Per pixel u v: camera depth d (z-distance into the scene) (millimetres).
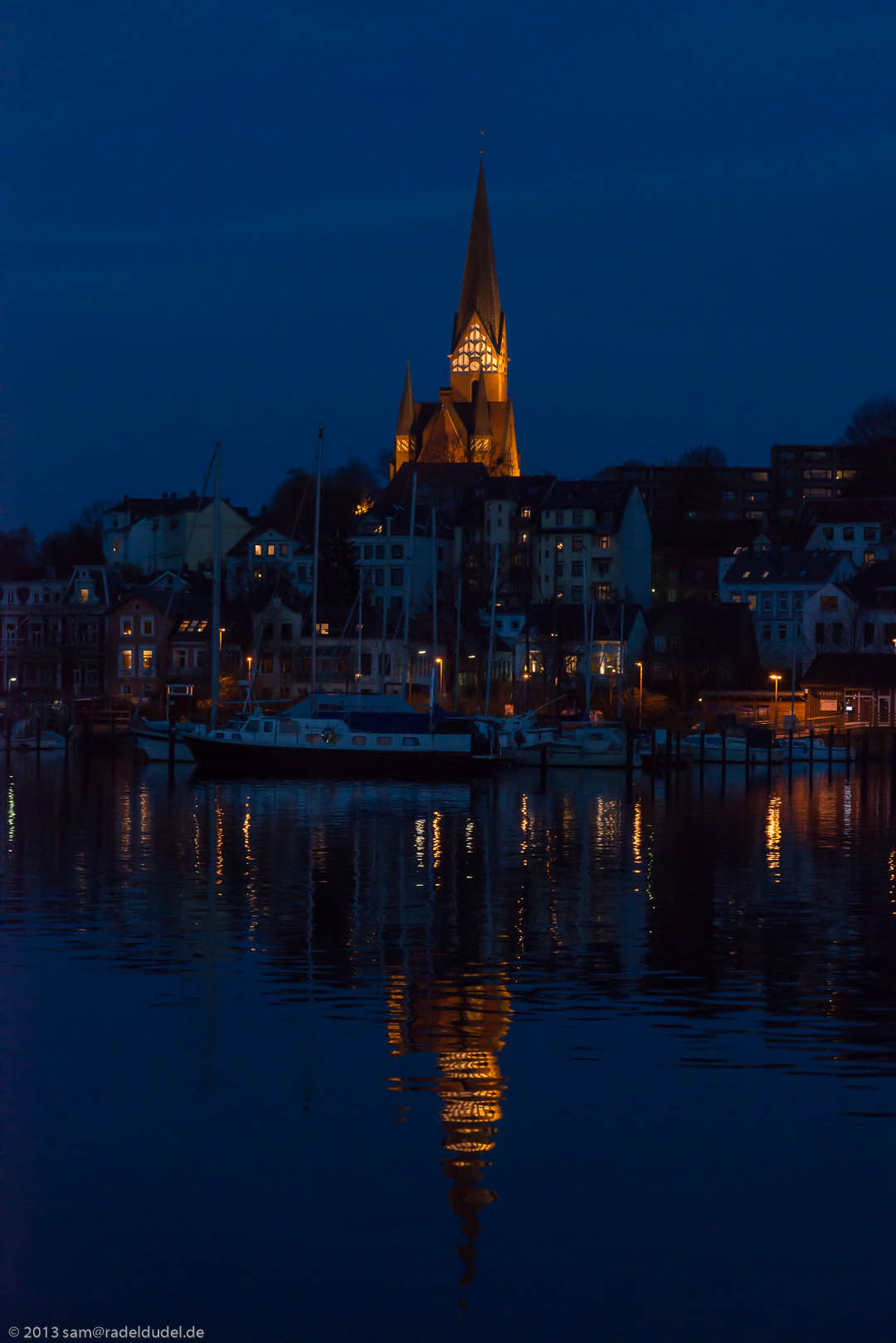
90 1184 22547
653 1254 20469
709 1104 25953
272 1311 19031
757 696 164750
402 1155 23625
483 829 73000
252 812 81125
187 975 35562
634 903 47906
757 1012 32250
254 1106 25766
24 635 193125
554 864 58750
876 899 49312
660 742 135875
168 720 151875
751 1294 19469
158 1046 29266
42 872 54250
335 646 178125
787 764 137375
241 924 42875
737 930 42688
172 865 56719
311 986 34500
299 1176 22844
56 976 35375
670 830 74875
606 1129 24734
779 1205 21922
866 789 112312
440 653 178375
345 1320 18875
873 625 182750
